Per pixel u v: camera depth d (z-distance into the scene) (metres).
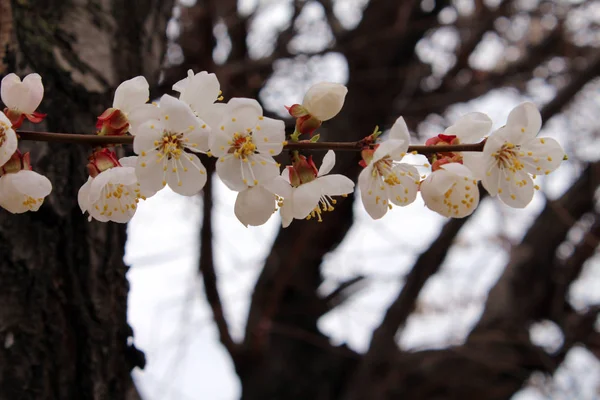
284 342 1.00
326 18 1.06
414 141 1.09
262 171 0.46
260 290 0.96
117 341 0.54
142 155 0.45
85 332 0.53
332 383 0.99
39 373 0.51
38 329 0.52
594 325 0.96
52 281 0.52
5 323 0.51
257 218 0.46
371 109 1.01
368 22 1.04
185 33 0.93
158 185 0.45
